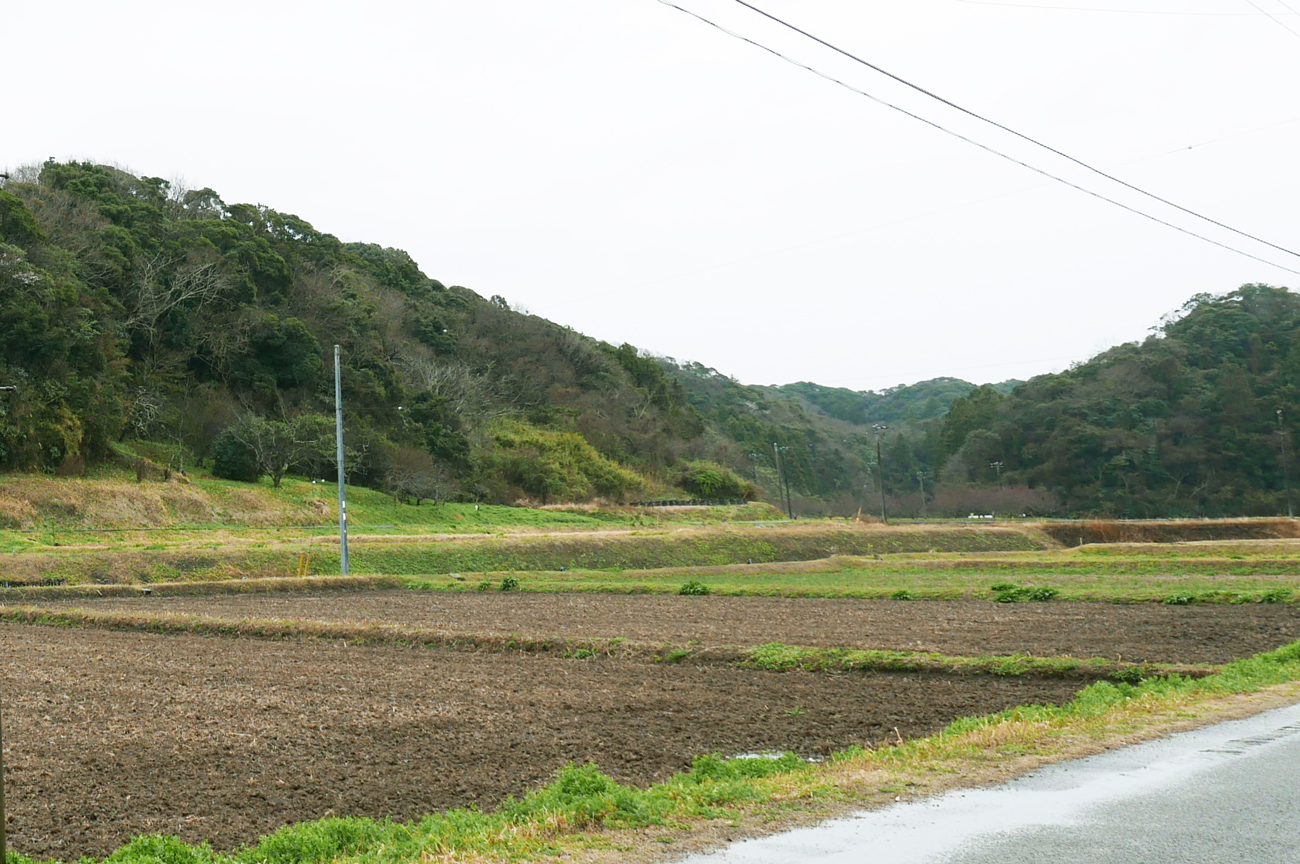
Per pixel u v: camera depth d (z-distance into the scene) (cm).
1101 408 13325
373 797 1034
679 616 2786
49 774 1123
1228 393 12631
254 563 4584
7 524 5288
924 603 3083
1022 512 12625
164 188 10331
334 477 8406
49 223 7712
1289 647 1809
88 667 1944
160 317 8425
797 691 1614
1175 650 1983
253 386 8662
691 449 14562
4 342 6512
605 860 734
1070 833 770
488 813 965
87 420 6594
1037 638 2189
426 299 13425
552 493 10200
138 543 5091
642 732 1323
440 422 9906
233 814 980
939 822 809
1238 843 737
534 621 2683
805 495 16150
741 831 798
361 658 2066
